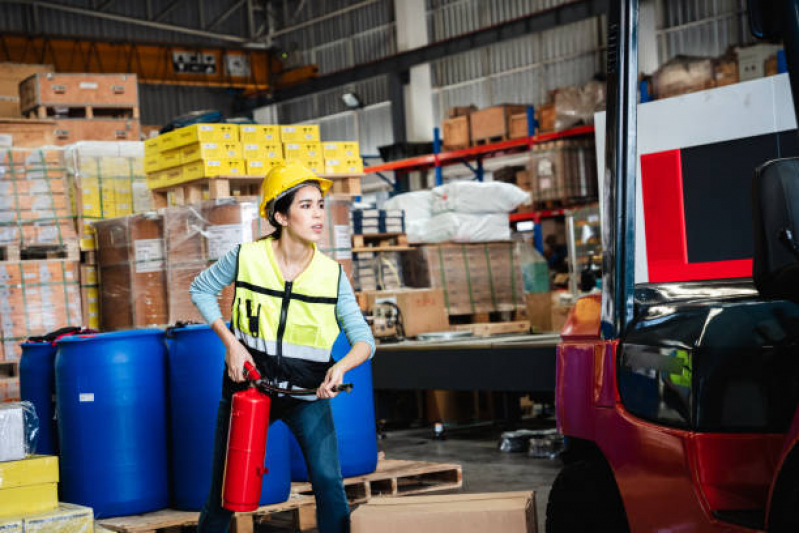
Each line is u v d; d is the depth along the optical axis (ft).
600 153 20.17
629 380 8.74
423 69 71.97
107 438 14.43
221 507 10.21
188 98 85.71
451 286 35.06
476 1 70.54
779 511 6.84
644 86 43.75
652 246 17.42
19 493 12.17
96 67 68.28
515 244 37.32
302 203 9.68
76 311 24.06
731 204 16.66
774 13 7.69
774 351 7.63
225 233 20.22
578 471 9.76
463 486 19.72
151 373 14.82
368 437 16.93
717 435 7.73
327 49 82.94
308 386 10.00
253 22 87.25
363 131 81.30
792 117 16.47
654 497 8.24
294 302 9.89
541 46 68.13
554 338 23.21
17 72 34.22
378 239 36.47
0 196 23.65
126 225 23.16
